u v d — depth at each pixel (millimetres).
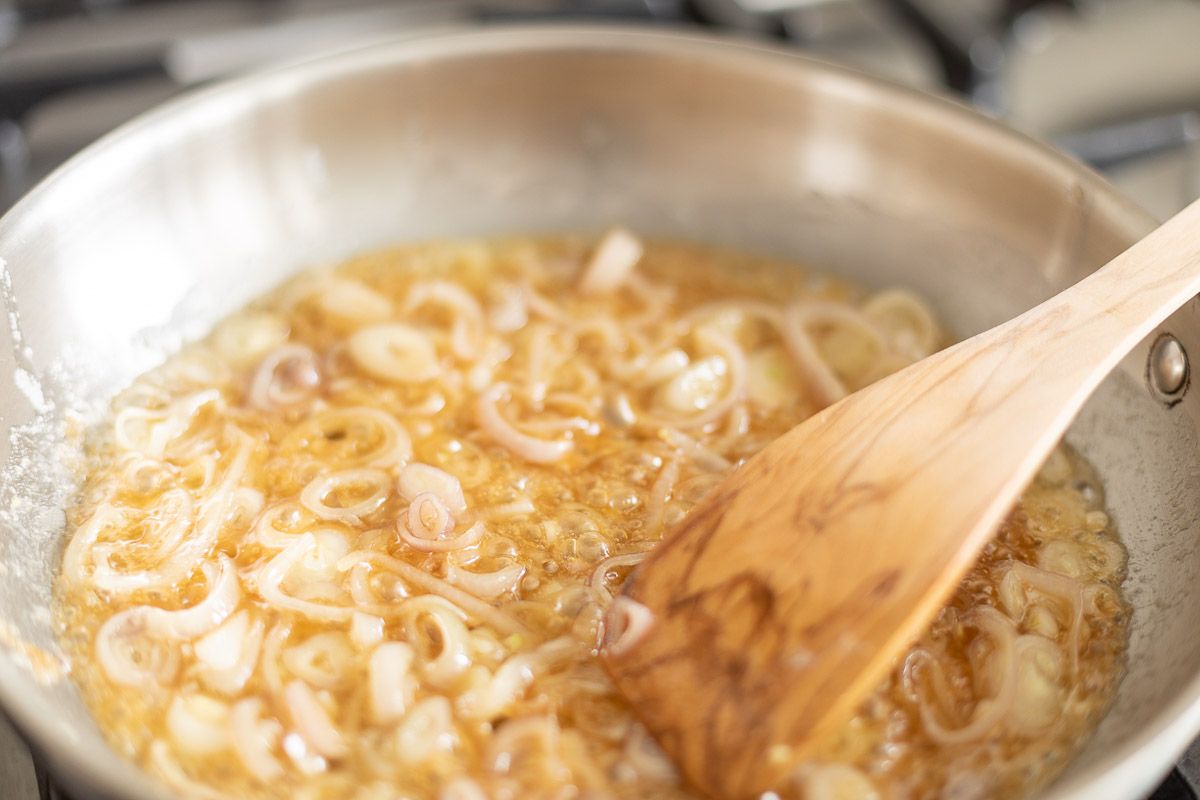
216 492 426
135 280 453
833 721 363
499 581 407
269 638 397
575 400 455
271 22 575
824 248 497
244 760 376
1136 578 405
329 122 481
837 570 377
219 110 460
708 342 469
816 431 398
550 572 412
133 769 337
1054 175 440
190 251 466
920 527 377
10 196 513
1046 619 399
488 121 498
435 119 493
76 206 434
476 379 461
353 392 457
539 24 497
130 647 394
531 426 448
